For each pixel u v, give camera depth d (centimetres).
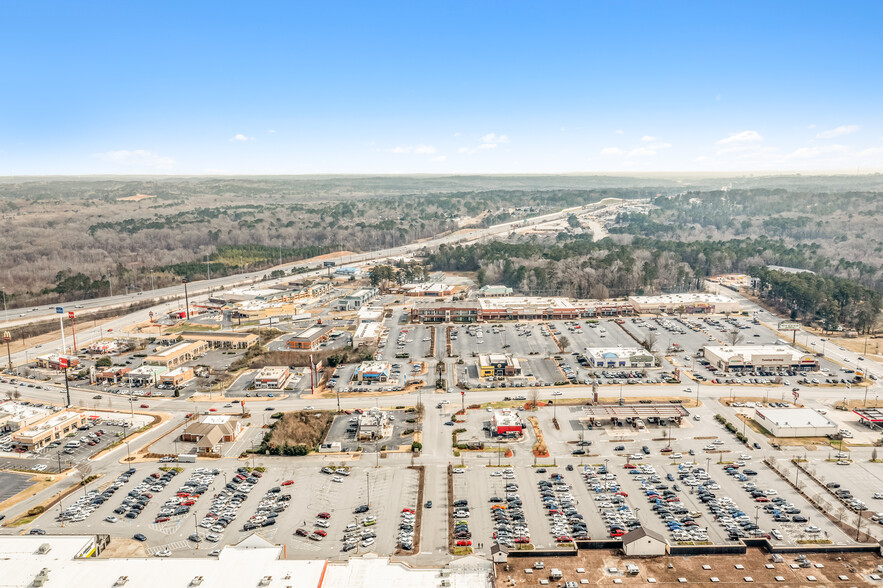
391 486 16462
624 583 12238
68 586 11688
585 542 13512
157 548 13812
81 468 17338
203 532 14388
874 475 16712
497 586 12162
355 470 17338
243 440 19388
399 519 14912
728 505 15300
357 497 15925
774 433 19075
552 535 14150
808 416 19775
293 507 15500
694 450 18325
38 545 13088
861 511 14950
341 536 14212
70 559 12556
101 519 14950
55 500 15812
